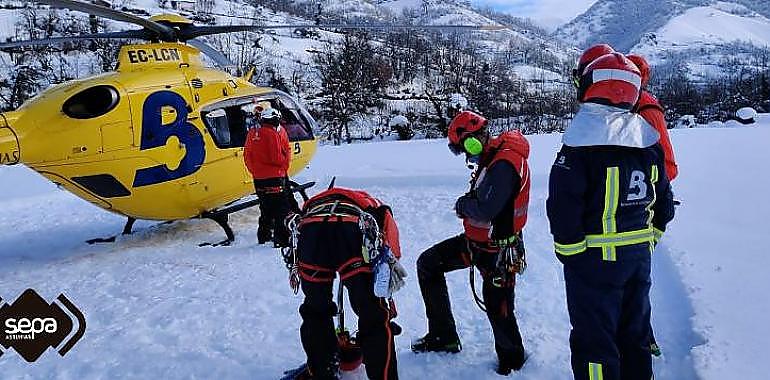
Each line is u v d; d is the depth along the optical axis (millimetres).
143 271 6387
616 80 2883
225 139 7566
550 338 4297
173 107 7016
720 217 7094
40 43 6617
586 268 2982
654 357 3891
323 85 51500
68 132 6348
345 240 3336
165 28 7387
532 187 10031
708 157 12289
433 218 8258
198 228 8203
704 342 3896
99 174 6633
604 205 2914
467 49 100312
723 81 115062
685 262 5445
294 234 3455
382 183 10984
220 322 4840
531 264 5980
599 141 2848
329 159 14422
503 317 3734
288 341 4449
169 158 6977
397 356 4098
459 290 5293
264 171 6910
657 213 3230
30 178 12430
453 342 4074
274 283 5777
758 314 4234
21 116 6305
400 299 5164
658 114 3965
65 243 7797
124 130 6625
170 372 4016
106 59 45562
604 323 3000
